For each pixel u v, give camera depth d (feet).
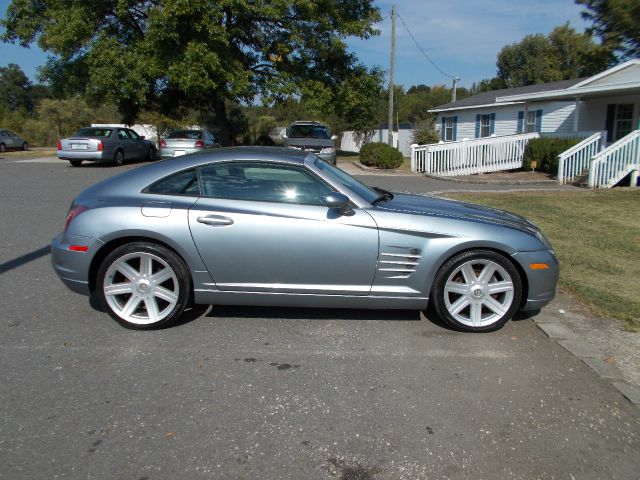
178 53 62.49
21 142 103.86
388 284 13.15
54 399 9.89
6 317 13.87
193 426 9.12
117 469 7.97
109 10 67.62
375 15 78.33
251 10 66.59
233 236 12.78
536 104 73.36
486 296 13.24
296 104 96.58
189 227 12.76
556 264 13.50
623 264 19.49
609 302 15.38
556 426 9.32
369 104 82.43
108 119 142.72
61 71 73.56
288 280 13.05
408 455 8.46
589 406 9.99
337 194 12.80
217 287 13.10
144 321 13.15
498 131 82.69
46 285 16.49
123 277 13.21
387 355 12.05
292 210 12.91
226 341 12.65
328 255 12.87
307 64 77.20
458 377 11.05
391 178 54.24
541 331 13.55
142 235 12.77
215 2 61.67
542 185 46.50
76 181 41.91
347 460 8.31
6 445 8.48
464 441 8.86
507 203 33.32
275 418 9.41
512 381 10.92
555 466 8.26
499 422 9.43
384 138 125.29
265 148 14.70
